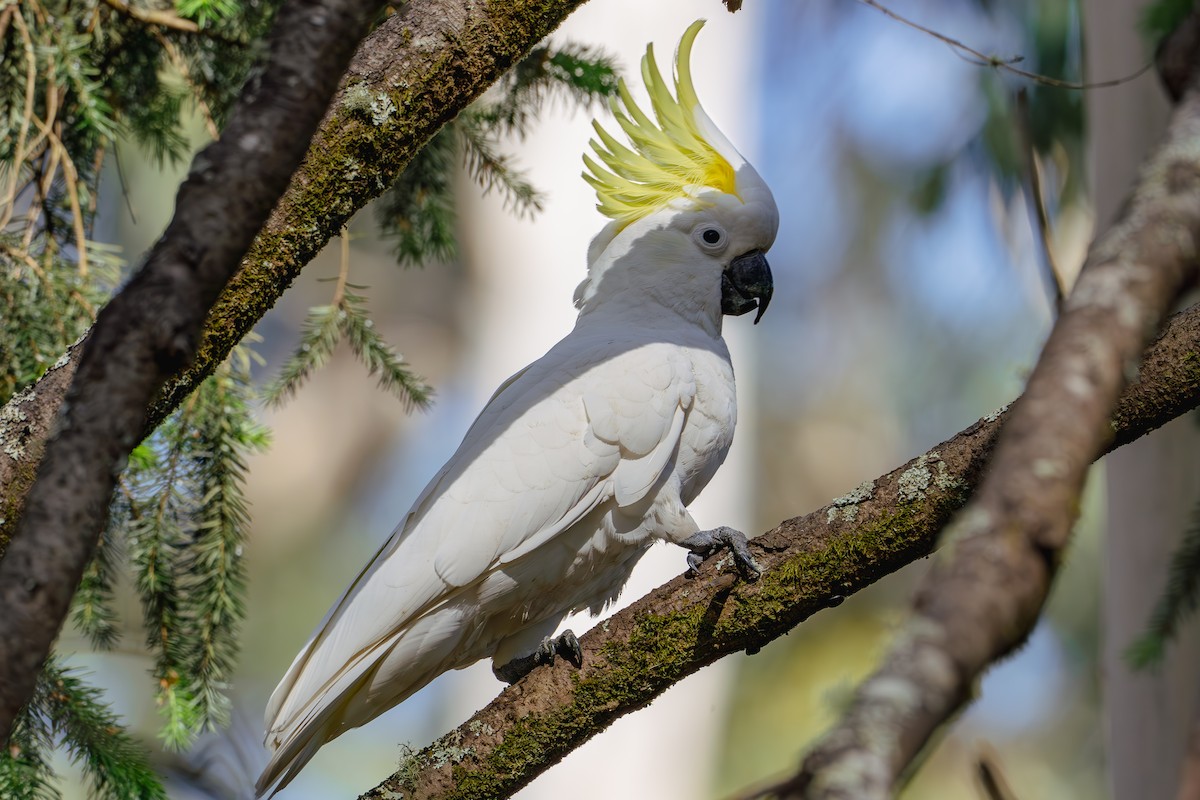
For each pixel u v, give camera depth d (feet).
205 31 32.78
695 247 33.78
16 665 11.27
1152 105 34.71
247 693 93.91
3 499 20.89
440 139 35.53
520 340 62.39
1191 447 34.35
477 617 28.89
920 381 104.78
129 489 29.78
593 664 23.95
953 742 90.58
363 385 118.01
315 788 89.04
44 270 29.53
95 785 28.04
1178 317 20.65
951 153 82.33
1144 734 34.76
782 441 114.11
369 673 28.07
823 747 7.28
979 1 75.97
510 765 24.36
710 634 23.26
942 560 7.76
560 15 22.91
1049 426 7.80
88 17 32.27
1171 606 21.88
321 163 21.99
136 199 76.89
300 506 115.44
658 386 29.96
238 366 31.89
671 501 30.27
